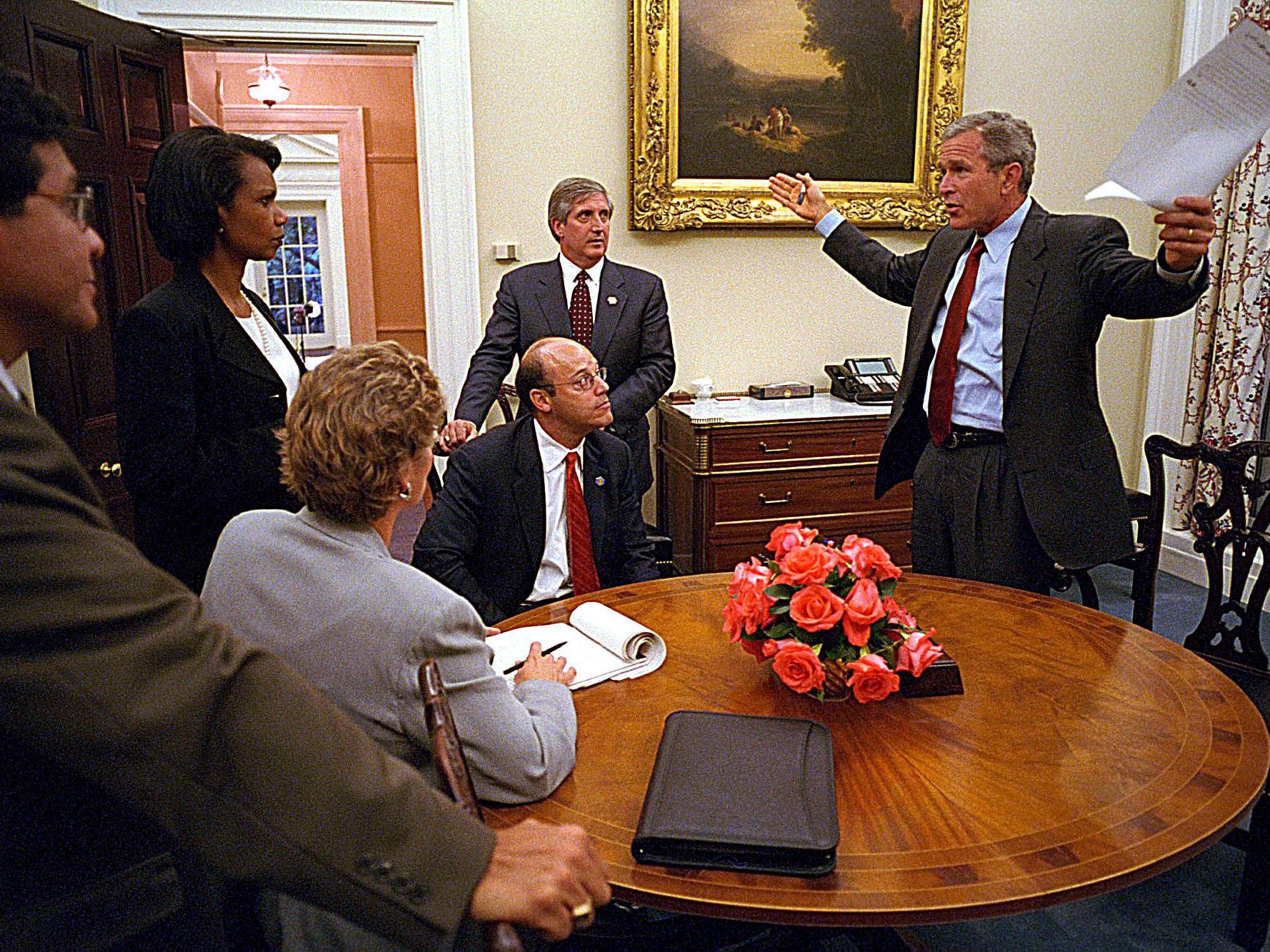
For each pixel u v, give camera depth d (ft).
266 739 2.19
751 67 12.96
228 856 2.18
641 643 5.69
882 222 13.76
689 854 3.75
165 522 6.49
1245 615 7.72
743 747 4.34
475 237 12.62
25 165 2.46
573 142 12.85
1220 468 7.86
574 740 4.42
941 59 13.43
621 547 8.02
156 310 6.18
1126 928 6.81
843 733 4.82
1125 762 4.52
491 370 11.29
